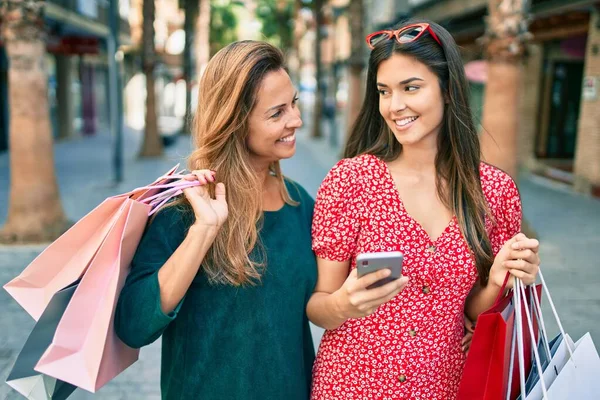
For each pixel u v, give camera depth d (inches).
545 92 503.5
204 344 60.8
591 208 354.6
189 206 60.7
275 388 61.9
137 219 56.2
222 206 57.1
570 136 519.2
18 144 253.1
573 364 57.9
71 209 343.9
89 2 669.9
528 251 59.0
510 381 58.0
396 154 66.5
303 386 65.5
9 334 165.5
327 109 1162.0
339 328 63.9
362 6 539.5
